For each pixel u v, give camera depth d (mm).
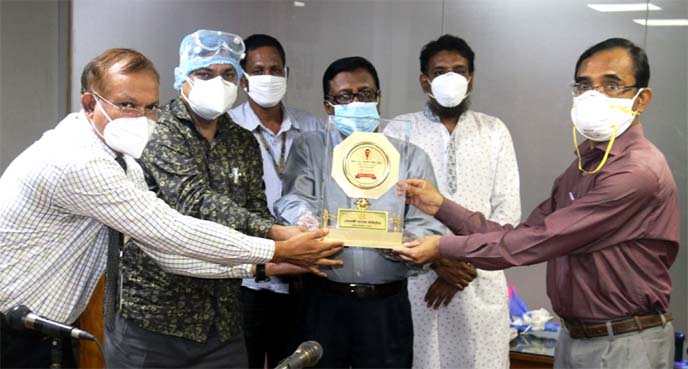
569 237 2168
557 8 3805
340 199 2381
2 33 3979
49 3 4121
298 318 2639
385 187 2357
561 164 3838
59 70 4152
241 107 3070
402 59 3986
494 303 2854
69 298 1985
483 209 2840
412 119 2967
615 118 2164
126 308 2146
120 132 1888
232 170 2334
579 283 2211
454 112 2910
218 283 2221
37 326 1587
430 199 2490
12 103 4012
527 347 3424
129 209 1895
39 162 1851
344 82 2641
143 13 4195
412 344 2625
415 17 3967
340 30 4051
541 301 3824
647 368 2141
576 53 3789
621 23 3713
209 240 2014
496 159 2885
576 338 2258
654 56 3654
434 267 2682
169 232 1952
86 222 1960
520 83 3883
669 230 2158
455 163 2857
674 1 3609
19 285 1890
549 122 3848
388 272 2518
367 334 2520
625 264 2152
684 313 3592
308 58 4094
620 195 2102
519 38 3869
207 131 2344
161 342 2156
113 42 4211
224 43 2324
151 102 1933
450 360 2852
